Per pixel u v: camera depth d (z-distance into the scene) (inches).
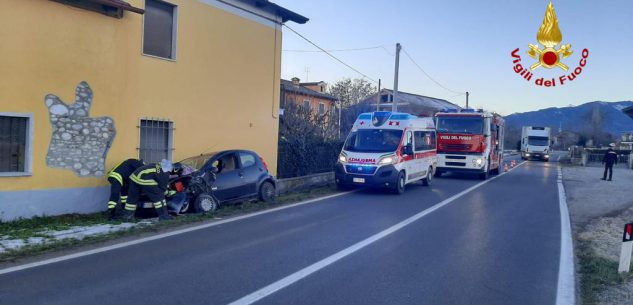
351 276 263.7
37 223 378.6
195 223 402.9
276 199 546.9
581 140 2871.6
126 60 461.1
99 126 440.5
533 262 305.1
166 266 273.4
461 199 608.1
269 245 331.0
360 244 340.2
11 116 381.1
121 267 269.0
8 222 375.2
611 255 334.6
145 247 316.5
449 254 318.3
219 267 274.2
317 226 403.9
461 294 238.8
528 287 253.3
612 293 248.5
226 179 479.2
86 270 261.4
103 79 441.7
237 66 598.5
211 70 559.5
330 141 847.1
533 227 429.1
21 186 387.9
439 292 240.8
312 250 319.6
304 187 684.7
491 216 480.7
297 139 780.0
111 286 235.5
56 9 404.5
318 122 1045.8
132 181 403.9
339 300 224.8
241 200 497.4
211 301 218.4
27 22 386.0
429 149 773.9
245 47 609.9
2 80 372.8
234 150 506.3
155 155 500.1
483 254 321.4
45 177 402.9
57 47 406.3
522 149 2027.6
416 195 638.5
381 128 674.2
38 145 397.1
